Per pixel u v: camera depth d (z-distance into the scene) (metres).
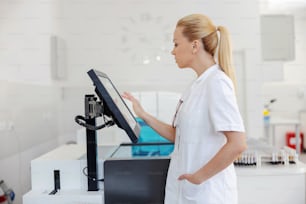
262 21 3.53
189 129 1.14
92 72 1.17
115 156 1.56
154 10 2.87
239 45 2.90
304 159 3.79
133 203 1.45
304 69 4.51
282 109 4.64
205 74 1.16
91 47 2.89
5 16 2.81
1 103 2.56
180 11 2.86
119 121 1.16
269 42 3.56
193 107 1.14
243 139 1.03
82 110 2.89
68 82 2.89
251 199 1.72
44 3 2.84
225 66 1.14
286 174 1.71
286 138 4.36
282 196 1.72
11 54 2.83
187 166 1.14
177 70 2.89
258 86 2.93
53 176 1.52
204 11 2.86
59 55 2.88
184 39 1.17
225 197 1.13
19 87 2.73
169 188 1.25
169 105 2.76
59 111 2.88
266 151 1.93
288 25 3.55
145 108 2.75
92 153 1.46
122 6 2.87
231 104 1.04
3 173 2.51
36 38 2.85
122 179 1.45
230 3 2.85
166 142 1.87
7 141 2.55
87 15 2.87
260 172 1.71
